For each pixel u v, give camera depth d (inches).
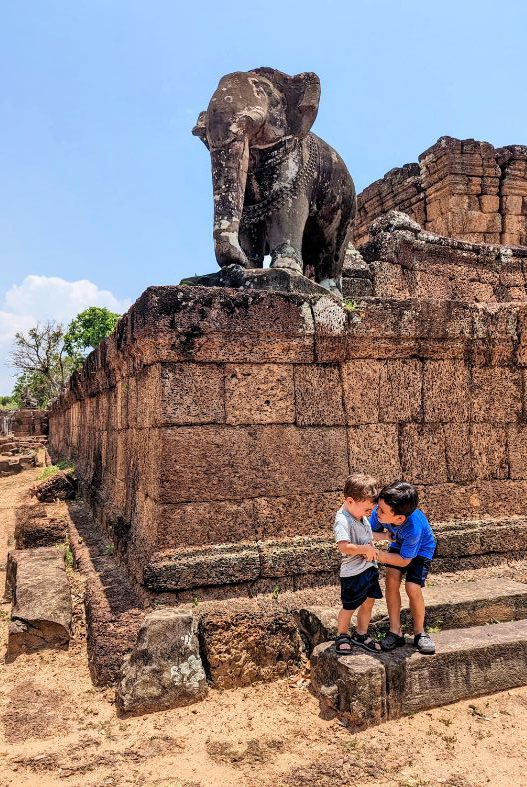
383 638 161.0
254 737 140.0
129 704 150.3
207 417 189.6
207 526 186.1
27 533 302.0
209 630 163.9
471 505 228.2
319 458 202.7
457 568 219.9
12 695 163.6
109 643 166.1
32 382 2015.3
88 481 384.8
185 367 188.7
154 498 188.5
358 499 159.0
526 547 231.5
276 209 231.9
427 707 152.4
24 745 139.5
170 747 136.7
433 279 405.1
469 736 141.4
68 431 641.0
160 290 185.5
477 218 538.6
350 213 266.8
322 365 207.3
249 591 186.4
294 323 198.8
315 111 231.3
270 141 228.1
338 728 143.5
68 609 200.5
